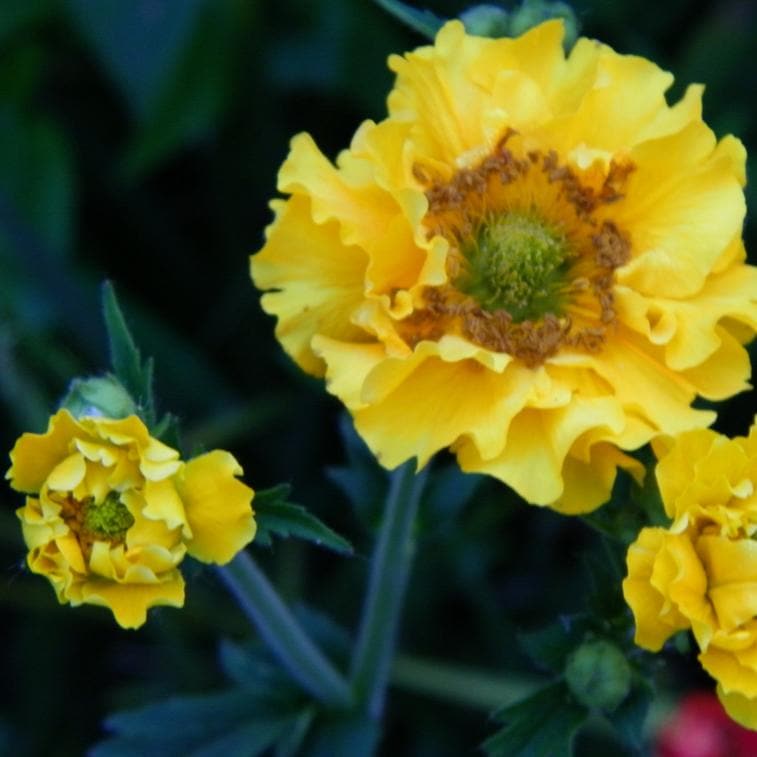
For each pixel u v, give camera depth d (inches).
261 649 14.0
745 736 14.2
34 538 11.9
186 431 15.3
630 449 12.0
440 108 12.5
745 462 12.0
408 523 13.2
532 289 12.6
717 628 11.9
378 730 13.6
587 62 12.5
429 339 12.3
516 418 12.1
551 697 12.5
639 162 12.4
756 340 14.9
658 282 12.3
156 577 11.9
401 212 12.2
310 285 12.4
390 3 12.8
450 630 15.3
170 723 13.5
